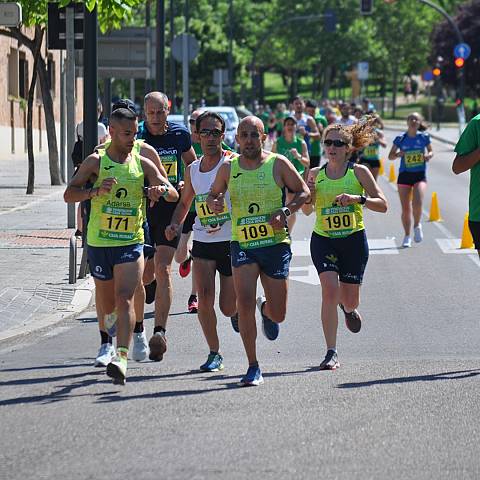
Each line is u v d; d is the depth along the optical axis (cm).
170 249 2275
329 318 2134
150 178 2023
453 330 2533
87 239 2033
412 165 4091
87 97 3384
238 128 1983
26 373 2081
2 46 9038
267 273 2006
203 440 1589
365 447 1552
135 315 2100
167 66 16875
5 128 9319
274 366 2153
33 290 2959
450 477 1412
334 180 2184
